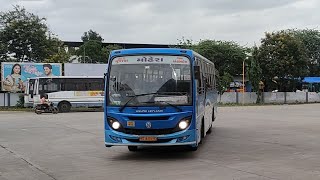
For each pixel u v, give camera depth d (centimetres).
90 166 1029
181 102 1079
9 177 907
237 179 829
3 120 2705
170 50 1120
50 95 3672
